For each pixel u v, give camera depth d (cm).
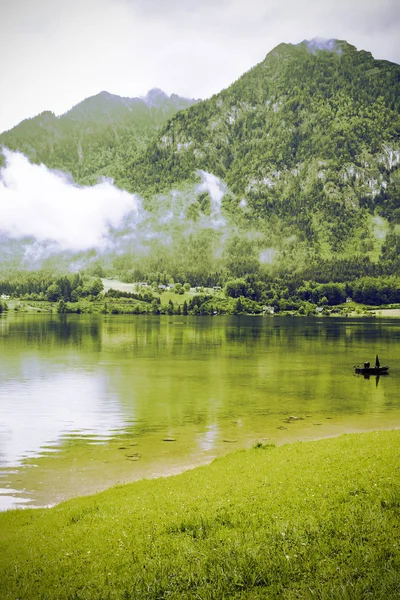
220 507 2544
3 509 3838
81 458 5375
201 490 3030
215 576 1945
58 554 2266
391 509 2283
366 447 3609
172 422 7281
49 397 9500
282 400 9075
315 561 1969
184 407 8438
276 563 1970
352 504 2383
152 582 1941
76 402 8969
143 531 2380
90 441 6172
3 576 2114
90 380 11644
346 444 3994
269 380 11594
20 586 2016
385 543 2011
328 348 19538
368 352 18125
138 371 13175
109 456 5453
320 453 3703
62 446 5919
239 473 3488
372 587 1781
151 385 10900
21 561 2242
